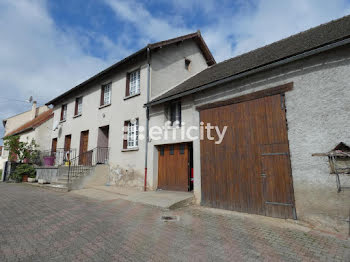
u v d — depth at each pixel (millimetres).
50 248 3518
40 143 16391
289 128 5293
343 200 4414
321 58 5016
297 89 5277
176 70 11125
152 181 8672
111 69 11172
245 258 3240
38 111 24391
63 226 4633
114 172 10375
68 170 10523
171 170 8461
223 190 6336
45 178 12695
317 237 4078
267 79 5820
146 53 9773
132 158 9633
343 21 6949
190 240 3914
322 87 4926
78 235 4109
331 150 4637
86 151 12070
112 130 10953
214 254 3365
